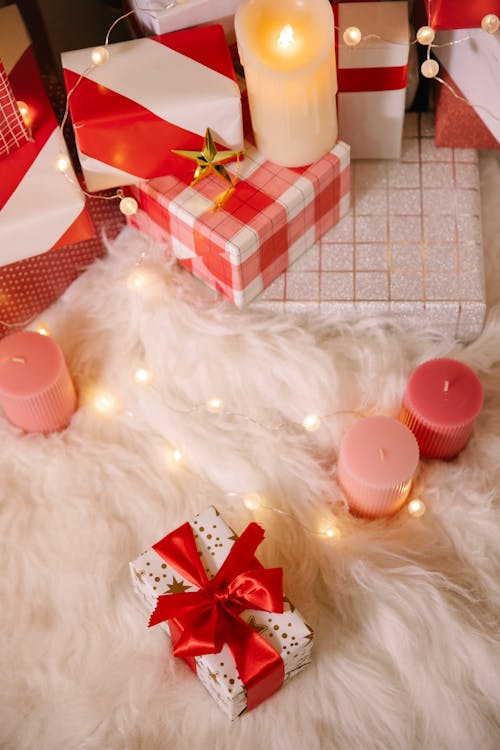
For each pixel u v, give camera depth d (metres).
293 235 0.88
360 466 0.78
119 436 0.88
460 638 0.77
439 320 0.90
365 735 0.75
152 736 0.75
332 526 0.82
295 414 0.87
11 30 0.86
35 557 0.82
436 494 0.83
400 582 0.78
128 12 0.94
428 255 0.91
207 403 0.86
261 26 0.81
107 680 0.78
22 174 0.80
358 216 0.93
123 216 0.95
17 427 0.88
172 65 0.82
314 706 0.76
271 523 0.83
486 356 0.89
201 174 0.85
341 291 0.89
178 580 0.75
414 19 0.96
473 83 0.89
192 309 0.89
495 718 0.76
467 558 0.81
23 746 0.76
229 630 0.73
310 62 0.77
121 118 0.79
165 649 0.79
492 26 0.81
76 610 0.80
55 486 0.85
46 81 0.88
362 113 0.91
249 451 0.85
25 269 0.89
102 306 0.91
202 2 0.84
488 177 0.98
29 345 0.84
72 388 0.87
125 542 0.82
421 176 0.95
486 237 0.95
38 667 0.78
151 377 0.89
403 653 0.76
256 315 0.89
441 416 0.80
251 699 0.74
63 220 0.79
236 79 0.86
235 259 0.82
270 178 0.86
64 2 1.01
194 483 0.85
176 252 0.92
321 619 0.79
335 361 0.88
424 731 0.76
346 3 0.88
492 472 0.83
